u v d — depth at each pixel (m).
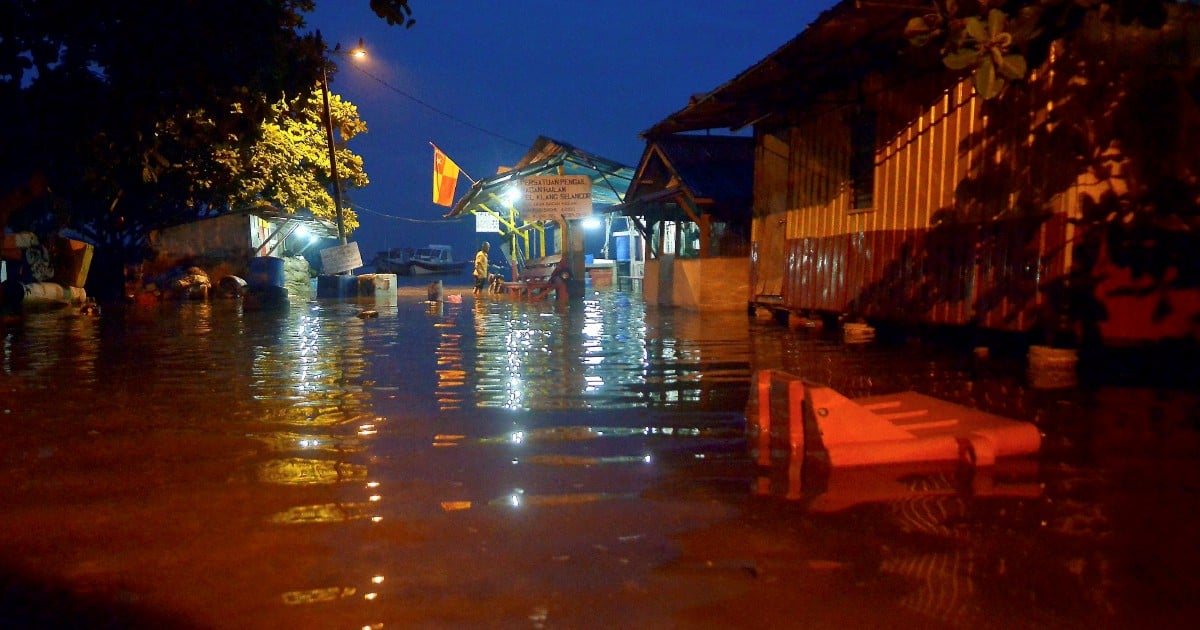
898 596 3.08
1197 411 6.18
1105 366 8.39
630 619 2.91
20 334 13.36
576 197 22.20
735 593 3.11
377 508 4.10
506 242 35.72
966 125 9.79
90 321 16.23
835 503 4.14
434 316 16.89
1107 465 4.79
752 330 13.07
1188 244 8.32
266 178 28.08
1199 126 8.27
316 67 13.97
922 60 10.09
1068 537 3.66
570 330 13.30
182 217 28.78
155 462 4.97
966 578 3.23
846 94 12.36
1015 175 9.02
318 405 6.78
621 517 3.95
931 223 10.47
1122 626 2.85
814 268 13.48
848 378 7.95
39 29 12.27
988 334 10.09
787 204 14.51
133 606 3.03
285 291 23.25
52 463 4.95
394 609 2.99
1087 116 8.17
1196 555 3.45
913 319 10.84
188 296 24.75
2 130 13.09
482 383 7.84
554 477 4.62
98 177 16.09
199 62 12.75
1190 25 8.14
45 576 3.29
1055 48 8.37
